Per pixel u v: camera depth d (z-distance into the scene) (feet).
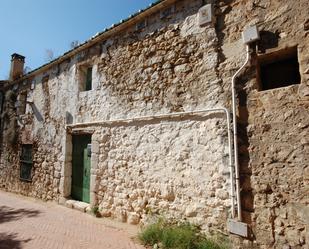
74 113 21.84
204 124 13.52
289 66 11.94
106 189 17.99
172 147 14.67
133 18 17.51
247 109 12.00
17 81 31.09
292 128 10.59
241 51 12.61
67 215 18.29
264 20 11.99
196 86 14.11
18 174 28.04
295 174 10.30
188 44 14.82
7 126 31.76
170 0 15.64
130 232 14.60
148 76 16.60
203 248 11.44
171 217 14.03
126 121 17.44
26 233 14.52
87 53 21.57
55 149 23.31
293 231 10.08
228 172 12.28
